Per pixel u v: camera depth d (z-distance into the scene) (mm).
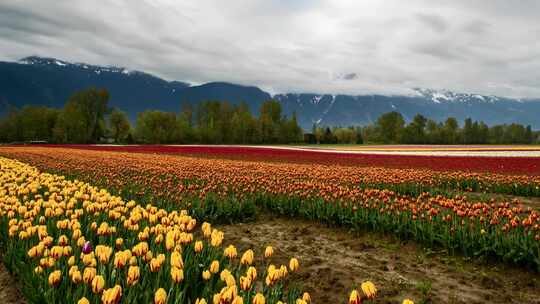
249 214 11773
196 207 10828
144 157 32312
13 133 91562
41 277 4641
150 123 94188
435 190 15789
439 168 26719
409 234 9367
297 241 9492
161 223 6895
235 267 5566
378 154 44594
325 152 50031
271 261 7988
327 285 6738
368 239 9562
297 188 13055
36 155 31578
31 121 91188
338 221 10734
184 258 5395
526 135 130500
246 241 9484
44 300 4281
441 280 7023
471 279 7078
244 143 103688
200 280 4984
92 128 91625
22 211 7297
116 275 4699
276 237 9852
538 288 6695
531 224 7777
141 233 5867
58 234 6473
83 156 31328
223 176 16859
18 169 16875
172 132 95750
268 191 13125
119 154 36375
